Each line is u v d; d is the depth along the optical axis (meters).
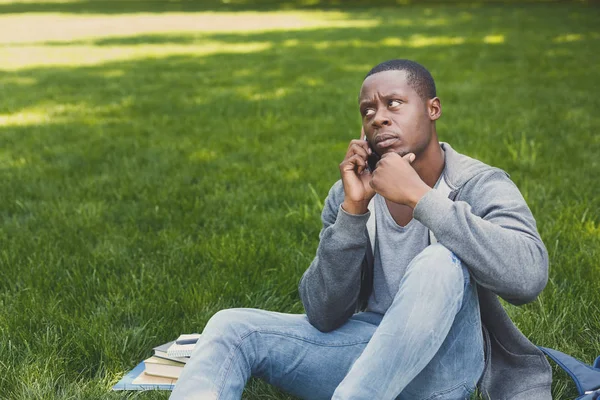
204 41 18.31
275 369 2.25
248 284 3.55
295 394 2.32
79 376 2.78
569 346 2.85
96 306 3.38
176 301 3.38
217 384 2.08
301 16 25.95
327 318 2.29
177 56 15.23
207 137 7.41
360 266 2.27
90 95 10.48
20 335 3.02
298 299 3.51
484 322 2.32
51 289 3.61
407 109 2.26
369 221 2.34
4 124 8.41
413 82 2.27
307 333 2.27
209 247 4.05
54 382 2.69
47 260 3.97
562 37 15.51
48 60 15.24
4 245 4.26
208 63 13.82
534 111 7.96
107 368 2.81
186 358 2.59
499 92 9.33
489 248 1.99
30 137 7.61
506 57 12.71
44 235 4.39
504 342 2.32
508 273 2.00
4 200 5.24
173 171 6.07
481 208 2.21
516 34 16.48
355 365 1.94
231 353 2.15
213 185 5.55
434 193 2.07
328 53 14.57
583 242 3.96
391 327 1.93
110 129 7.96
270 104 9.09
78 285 3.58
